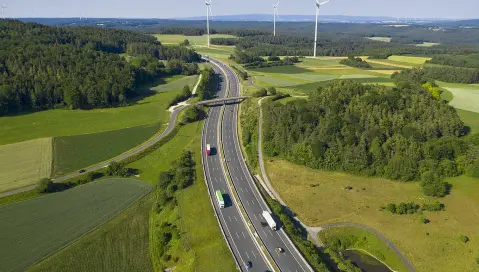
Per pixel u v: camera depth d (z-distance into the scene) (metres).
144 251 120.62
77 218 135.50
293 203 143.75
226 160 178.75
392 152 161.12
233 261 109.69
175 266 112.75
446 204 139.50
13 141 194.38
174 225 130.12
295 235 121.06
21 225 129.75
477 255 115.12
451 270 111.38
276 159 178.38
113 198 149.88
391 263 116.75
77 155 182.00
